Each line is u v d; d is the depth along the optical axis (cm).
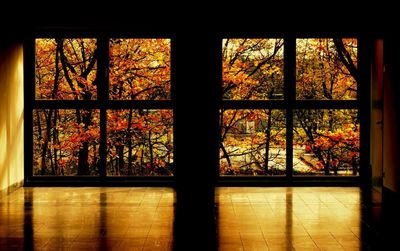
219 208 778
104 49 972
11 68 905
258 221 696
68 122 977
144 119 976
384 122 871
